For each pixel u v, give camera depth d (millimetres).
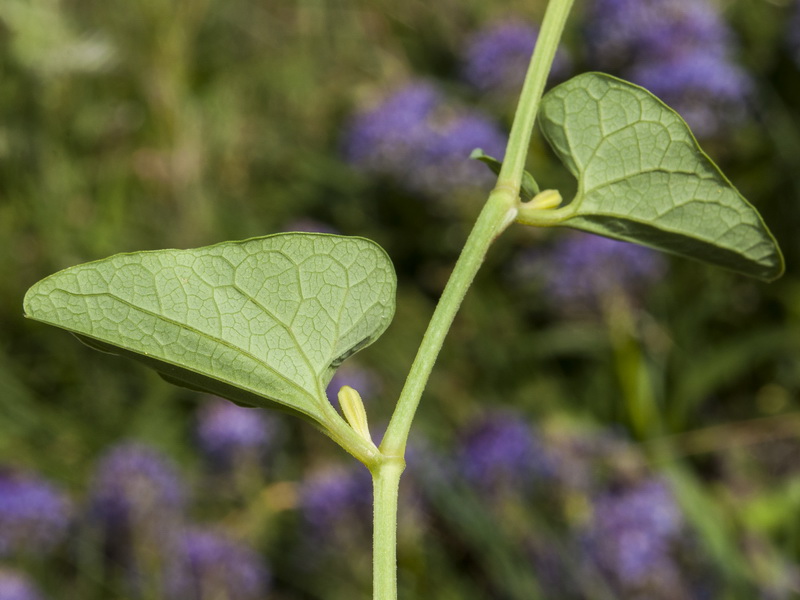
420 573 654
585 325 779
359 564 688
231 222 865
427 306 856
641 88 283
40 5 811
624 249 761
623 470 676
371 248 269
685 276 803
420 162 868
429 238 881
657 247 296
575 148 287
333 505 682
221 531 701
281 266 267
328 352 270
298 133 977
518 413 716
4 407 758
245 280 266
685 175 286
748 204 286
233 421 744
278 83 993
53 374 804
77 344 807
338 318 270
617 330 756
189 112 854
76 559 689
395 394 791
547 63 284
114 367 810
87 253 832
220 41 940
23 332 818
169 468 695
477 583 662
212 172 905
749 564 649
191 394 807
